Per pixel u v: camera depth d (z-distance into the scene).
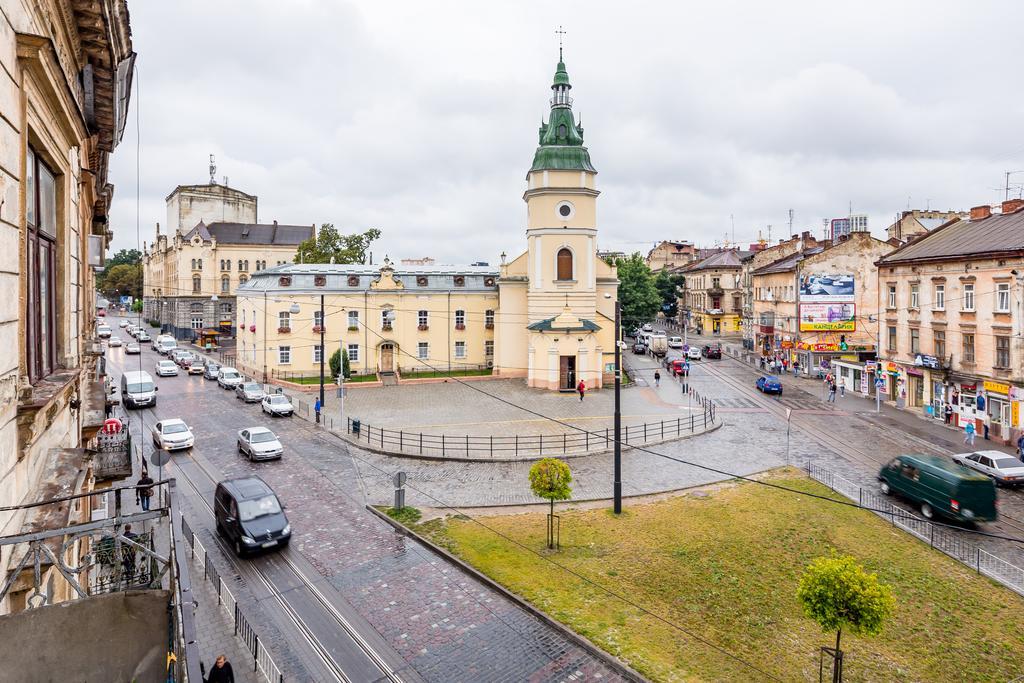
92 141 11.91
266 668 13.77
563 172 52.44
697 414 41.47
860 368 50.19
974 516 20.88
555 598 16.86
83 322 13.46
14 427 5.78
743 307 88.88
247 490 20.94
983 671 13.98
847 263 59.34
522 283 56.81
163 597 5.88
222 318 89.19
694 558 19.16
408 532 21.38
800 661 14.20
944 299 39.78
